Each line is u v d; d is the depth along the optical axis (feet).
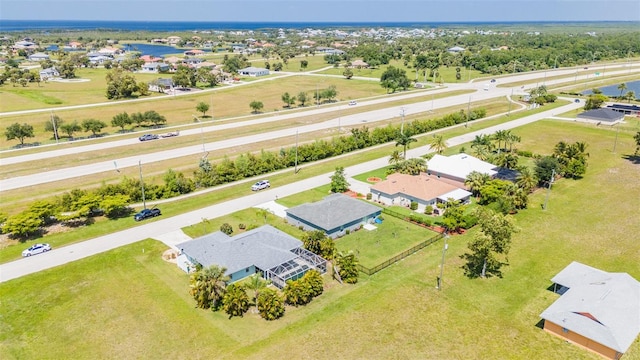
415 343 150.71
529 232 230.07
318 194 283.38
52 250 212.64
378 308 169.37
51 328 159.02
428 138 416.05
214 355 145.38
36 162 332.19
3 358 144.97
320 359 143.54
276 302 163.12
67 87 636.48
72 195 256.52
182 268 196.34
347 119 482.28
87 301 173.78
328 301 174.09
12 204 259.19
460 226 234.38
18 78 647.56
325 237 209.26
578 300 160.76
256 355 145.18
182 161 340.59
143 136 396.57
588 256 206.59
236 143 390.01
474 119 485.56
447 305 171.12
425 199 257.75
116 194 257.96
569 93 628.69
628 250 211.82
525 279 188.14
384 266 199.11
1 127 425.69
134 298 175.42
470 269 196.34
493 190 259.19
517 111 526.16
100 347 149.59
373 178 312.09
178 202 272.10
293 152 343.87
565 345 149.89
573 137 412.16
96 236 226.99
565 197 276.00
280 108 545.85
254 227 234.17
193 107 542.57
